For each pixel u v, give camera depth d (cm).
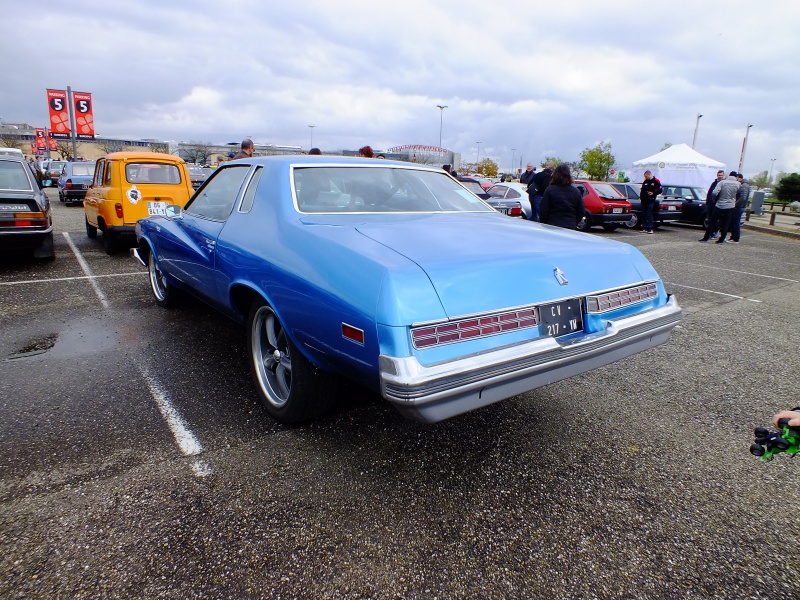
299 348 254
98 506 218
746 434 298
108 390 332
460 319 202
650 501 234
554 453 272
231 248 308
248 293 308
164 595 174
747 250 1152
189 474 242
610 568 193
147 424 289
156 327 464
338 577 184
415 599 176
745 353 442
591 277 253
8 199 682
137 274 690
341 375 251
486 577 186
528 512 223
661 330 279
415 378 186
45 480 234
